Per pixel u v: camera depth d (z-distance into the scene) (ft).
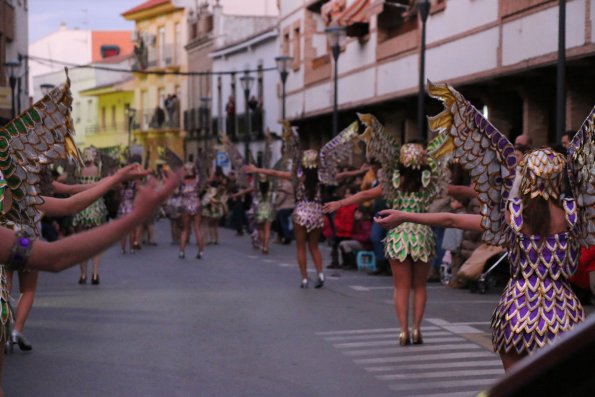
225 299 54.80
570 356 7.64
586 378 7.60
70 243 11.74
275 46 192.34
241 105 219.20
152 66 294.66
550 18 78.07
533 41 81.05
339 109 138.00
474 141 23.31
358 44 130.72
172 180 11.37
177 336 41.27
